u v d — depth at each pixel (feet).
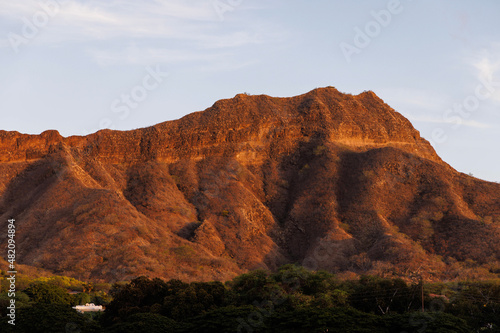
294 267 329.31
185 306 242.99
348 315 221.87
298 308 238.48
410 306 268.41
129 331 217.36
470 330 223.92
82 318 228.84
